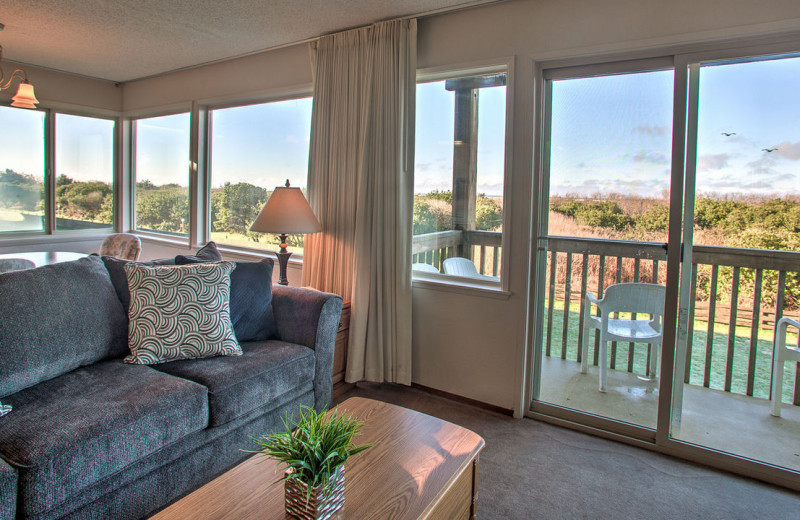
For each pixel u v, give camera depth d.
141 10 2.90
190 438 1.87
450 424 1.74
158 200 4.93
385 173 2.99
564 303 2.68
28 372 1.80
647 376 2.47
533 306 2.73
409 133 2.94
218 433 1.98
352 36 3.09
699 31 2.17
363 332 3.03
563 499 2.00
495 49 2.68
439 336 2.98
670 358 2.36
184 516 1.21
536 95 2.61
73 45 3.63
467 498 1.54
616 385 2.56
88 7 2.88
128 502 1.67
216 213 4.42
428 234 3.07
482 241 2.88
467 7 2.72
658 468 2.25
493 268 2.85
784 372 2.17
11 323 1.80
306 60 3.51
